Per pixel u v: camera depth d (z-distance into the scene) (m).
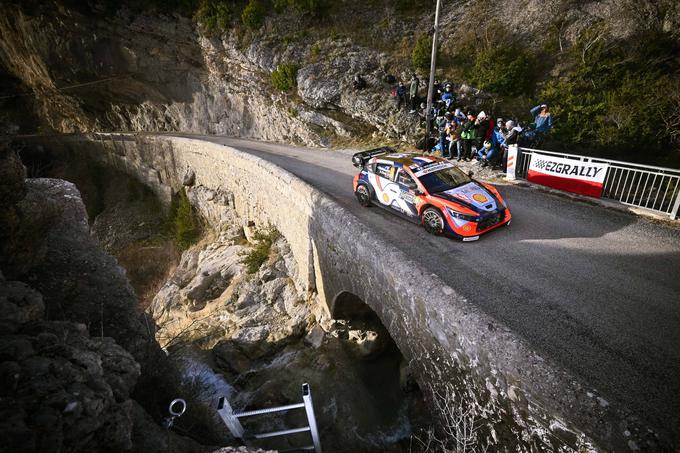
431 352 5.43
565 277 6.29
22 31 30.20
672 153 10.88
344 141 18.64
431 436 5.91
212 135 28.08
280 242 15.44
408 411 8.83
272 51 21.31
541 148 12.30
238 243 19.69
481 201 7.80
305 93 19.41
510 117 13.84
